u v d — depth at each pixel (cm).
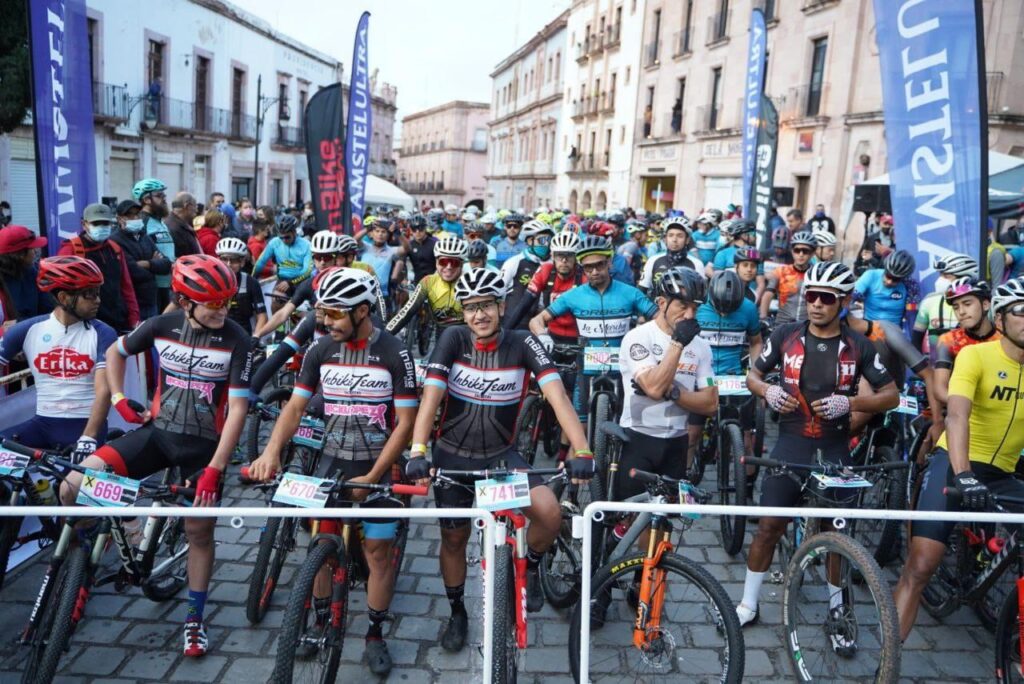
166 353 334
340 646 294
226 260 596
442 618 363
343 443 323
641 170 3094
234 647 333
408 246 1072
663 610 332
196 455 338
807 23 1994
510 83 5612
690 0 2672
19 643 309
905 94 501
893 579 412
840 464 342
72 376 371
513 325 556
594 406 495
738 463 422
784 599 317
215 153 2820
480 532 316
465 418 321
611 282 514
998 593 353
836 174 1867
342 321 303
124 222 636
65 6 562
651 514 303
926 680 326
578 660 302
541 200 4756
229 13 2780
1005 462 329
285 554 365
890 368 473
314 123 906
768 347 375
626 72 3281
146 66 2372
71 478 315
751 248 630
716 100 2523
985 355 316
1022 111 1537
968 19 468
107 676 309
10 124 1303
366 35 926
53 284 355
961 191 481
